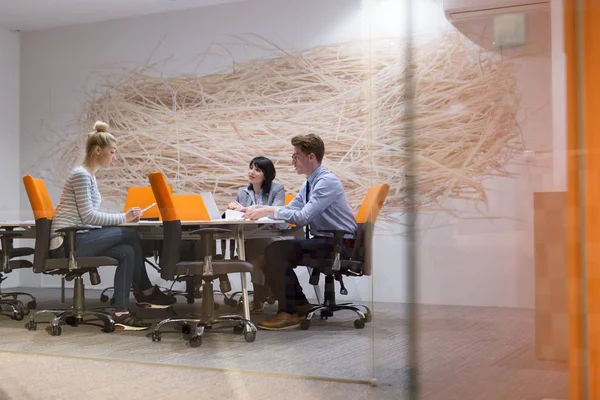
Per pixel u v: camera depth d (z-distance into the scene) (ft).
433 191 7.53
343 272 11.64
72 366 9.53
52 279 11.74
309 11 16.21
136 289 11.44
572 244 6.77
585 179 6.70
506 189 7.16
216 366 9.30
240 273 11.21
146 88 14.92
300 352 9.96
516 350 7.08
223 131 15.84
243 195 13.83
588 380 6.70
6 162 13.84
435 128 7.49
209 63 15.80
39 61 14.03
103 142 13.32
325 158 16.08
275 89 16.25
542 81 6.95
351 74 15.83
